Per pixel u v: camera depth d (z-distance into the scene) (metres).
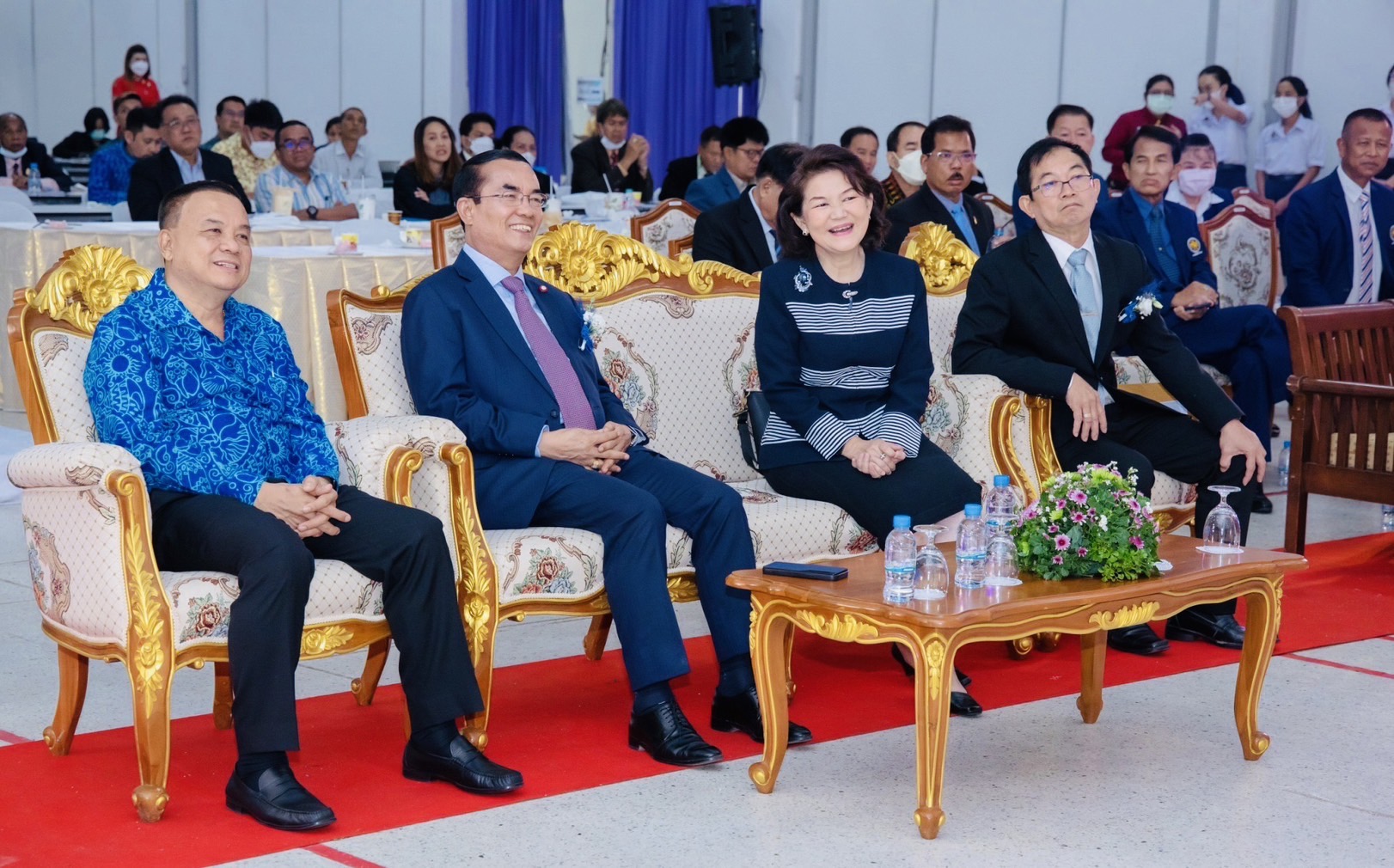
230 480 2.85
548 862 2.47
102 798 2.72
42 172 12.59
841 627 2.68
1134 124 9.24
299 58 15.30
